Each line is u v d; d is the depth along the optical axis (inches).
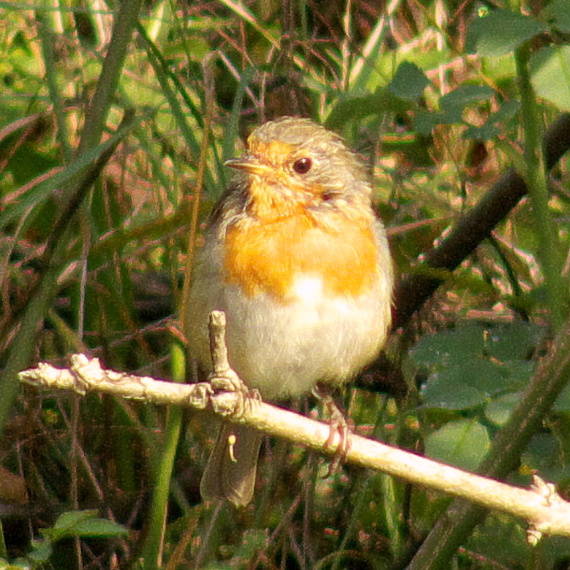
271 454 385.1
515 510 216.2
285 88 394.3
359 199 333.1
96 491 363.9
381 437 371.6
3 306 371.9
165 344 402.9
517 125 373.4
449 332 286.8
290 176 322.3
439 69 411.2
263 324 316.8
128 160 410.0
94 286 373.7
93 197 392.8
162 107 404.8
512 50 259.3
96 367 203.2
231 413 211.9
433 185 420.8
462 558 354.9
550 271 293.9
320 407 397.1
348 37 388.8
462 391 269.9
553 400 264.1
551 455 291.4
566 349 262.7
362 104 316.2
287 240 316.8
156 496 305.4
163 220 340.5
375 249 329.4
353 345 325.4
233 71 384.5
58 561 370.6
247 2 439.5
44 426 376.2
